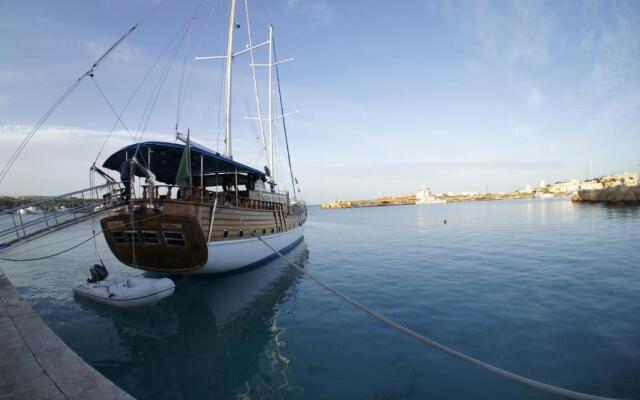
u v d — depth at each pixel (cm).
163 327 1073
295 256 2500
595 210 6788
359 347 888
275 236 2133
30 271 2058
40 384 452
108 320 1139
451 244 2911
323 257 2436
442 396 661
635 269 1698
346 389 693
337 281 1656
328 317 1130
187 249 1397
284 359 833
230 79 2158
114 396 426
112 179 1412
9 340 588
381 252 2617
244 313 1197
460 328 996
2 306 762
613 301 1205
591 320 1031
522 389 681
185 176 1370
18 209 1095
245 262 1747
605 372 734
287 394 680
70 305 1303
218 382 735
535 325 1002
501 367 766
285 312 1195
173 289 1388
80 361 516
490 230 3997
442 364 787
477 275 1683
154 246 1426
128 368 807
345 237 3934
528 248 2502
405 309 1184
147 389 712
